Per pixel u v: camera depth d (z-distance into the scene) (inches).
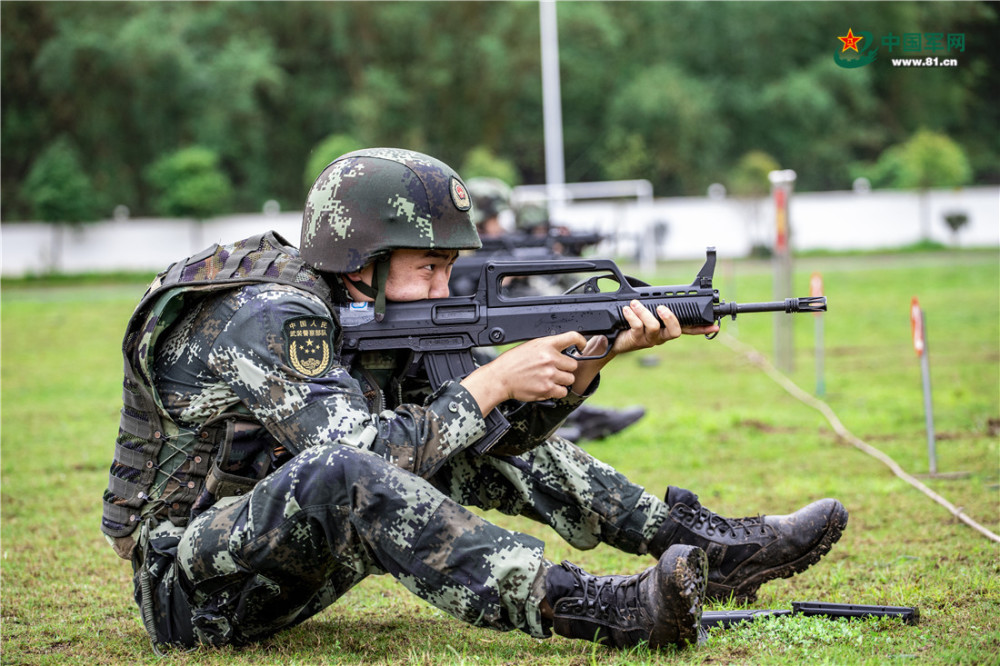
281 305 107.3
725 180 1552.7
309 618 123.6
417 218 112.9
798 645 109.2
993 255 1076.5
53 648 119.6
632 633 103.7
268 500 102.4
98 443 268.5
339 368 109.0
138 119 1469.0
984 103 1605.6
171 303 109.7
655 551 128.6
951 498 184.7
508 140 1642.5
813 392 339.3
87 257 1215.6
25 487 215.3
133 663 111.5
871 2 1510.8
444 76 1547.7
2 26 1419.8
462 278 331.0
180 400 110.6
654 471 220.4
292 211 1584.6
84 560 159.2
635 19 1659.7
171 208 1227.2
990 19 1459.2
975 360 395.9
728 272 737.0
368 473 100.6
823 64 1572.3
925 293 702.5
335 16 1561.3
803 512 127.7
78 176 1213.7
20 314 677.3
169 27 1481.3
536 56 1571.1
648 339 113.4
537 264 114.3
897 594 127.5
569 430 247.0
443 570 101.0
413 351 114.3
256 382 105.8
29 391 374.0
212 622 111.2
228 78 1470.2
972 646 105.0
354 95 1601.9
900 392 327.0
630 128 1553.9
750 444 250.2
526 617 103.0
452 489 127.1
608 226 1188.5
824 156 1576.0
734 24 1609.3
